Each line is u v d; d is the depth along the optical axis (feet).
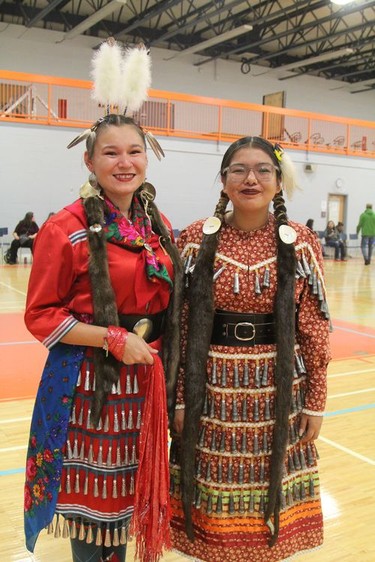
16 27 63.05
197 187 57.11
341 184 65.41
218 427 6.42
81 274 5.65
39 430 5.87
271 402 6.40
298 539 6.81
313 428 6.57
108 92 6.23
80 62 66.23
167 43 71.72
